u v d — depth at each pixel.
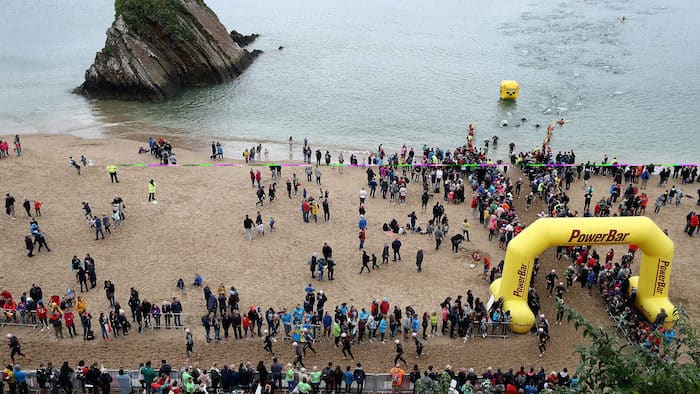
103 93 78.81
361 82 84.50
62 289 35.41
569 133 66.69
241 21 127.56
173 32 79.50
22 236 41.00
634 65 90.38
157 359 29.44
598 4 137.38
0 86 83.75
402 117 71.88
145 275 37.16
